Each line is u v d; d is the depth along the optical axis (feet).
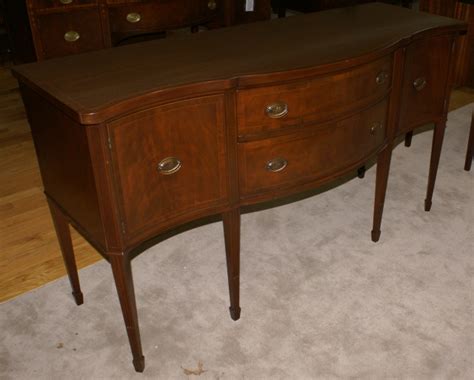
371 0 12.54
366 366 5.59
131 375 5.56
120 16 8.59
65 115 4.62
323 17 7.04
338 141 5.86
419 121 7.15
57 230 6.00
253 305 6.40
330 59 5.37
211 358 5.73
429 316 6.19
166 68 5.24
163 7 8.82
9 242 7.64
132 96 4.54
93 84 4.88
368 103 5.96
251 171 5.49
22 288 6.78
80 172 4.82
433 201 8.35
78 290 6.40
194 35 6.38
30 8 7.92
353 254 7.24
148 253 7.31
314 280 6.78
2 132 10.77
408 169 9.25
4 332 6.10
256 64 5.28
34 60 9.01
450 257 7.14
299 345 5.85
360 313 6.26
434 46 6.69
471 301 6.41
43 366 5.67
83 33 8.43
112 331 6.10
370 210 8.18
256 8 9.77
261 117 5.24
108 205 4.72
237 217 5.66
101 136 4.43
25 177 9.26
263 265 7.06
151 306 6.42
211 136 5.11
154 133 4.80
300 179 5.79
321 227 7.80
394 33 6.24
